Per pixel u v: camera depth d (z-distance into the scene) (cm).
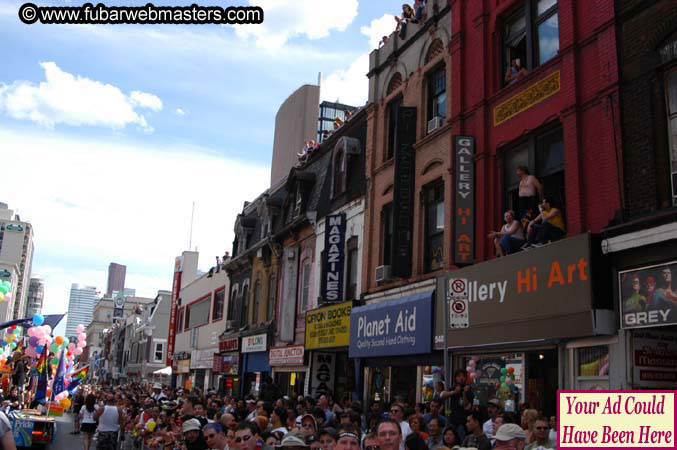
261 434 870
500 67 1479
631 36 1100
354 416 974
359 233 2031
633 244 988
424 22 1791
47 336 2002
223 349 3341
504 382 1273
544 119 1286
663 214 954
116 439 1738
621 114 1094
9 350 2195
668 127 1024
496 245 1330
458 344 1348
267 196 3216
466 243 1424
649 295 960
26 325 2084
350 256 2103
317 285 2330
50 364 2122
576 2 1241
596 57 1176
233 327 3309
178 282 5072
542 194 1279
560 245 1100
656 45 1048
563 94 1238
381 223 1914
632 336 999
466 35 1598
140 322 7800
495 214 1410
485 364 1349
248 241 3369
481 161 1458
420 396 1541
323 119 5759
